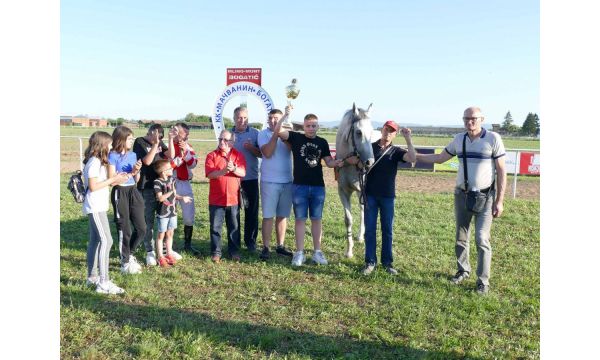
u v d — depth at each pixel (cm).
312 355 351
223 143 563
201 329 383
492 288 507
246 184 616
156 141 521
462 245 523
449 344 369
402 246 668
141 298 452
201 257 596
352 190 617
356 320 415
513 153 1500
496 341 379
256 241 687
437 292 486
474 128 479
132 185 506
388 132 533
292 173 604
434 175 1590
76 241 641
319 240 587
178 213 867
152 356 337
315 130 564
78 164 1691
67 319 391
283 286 500
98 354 337
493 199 493
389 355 354
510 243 700
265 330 390
